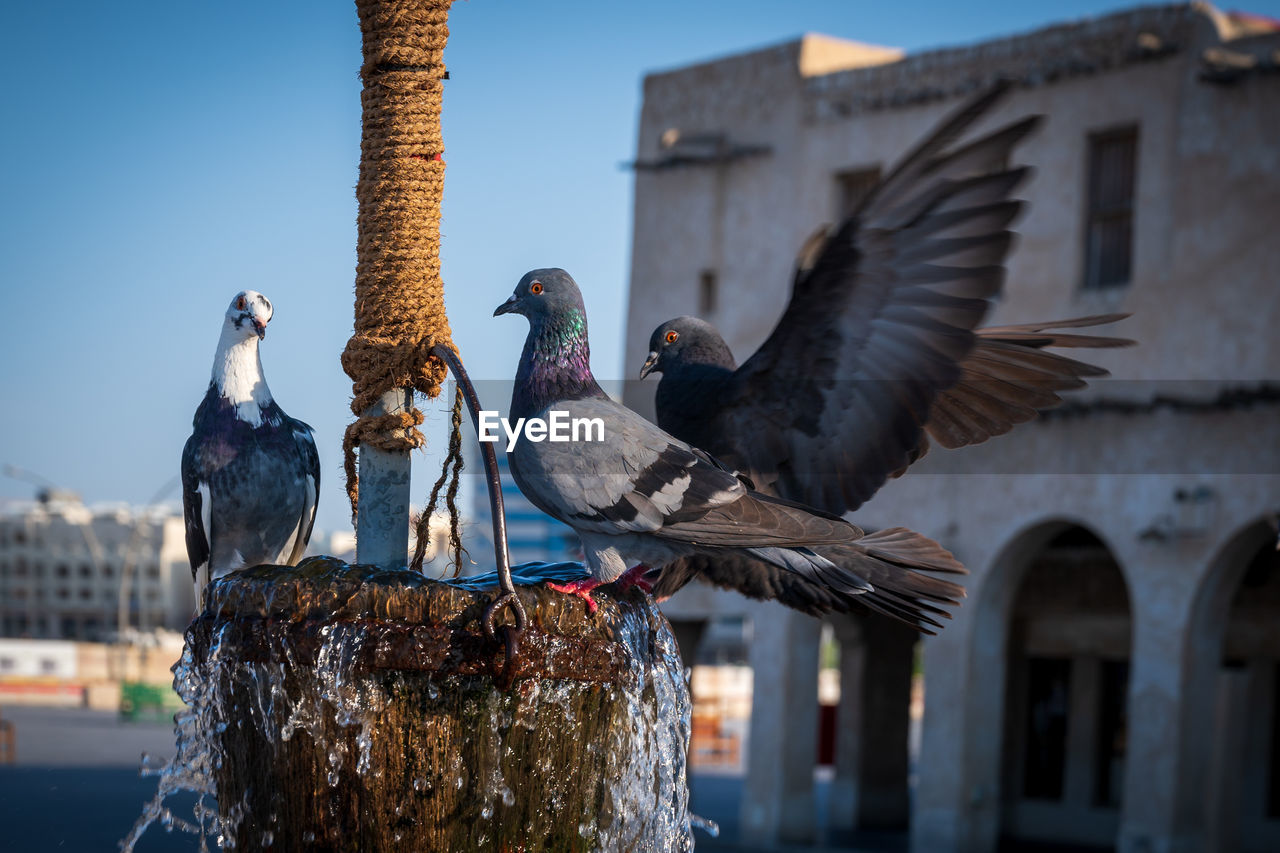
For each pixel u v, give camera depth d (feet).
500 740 12.64
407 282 13.99
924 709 58.80
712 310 69.15
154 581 198.70
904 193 12.06
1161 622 53.52
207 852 14.06
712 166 69.41
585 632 12.99
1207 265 53.83
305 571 12.81
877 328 12.98
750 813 62.03
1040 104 58.70
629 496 12.92
